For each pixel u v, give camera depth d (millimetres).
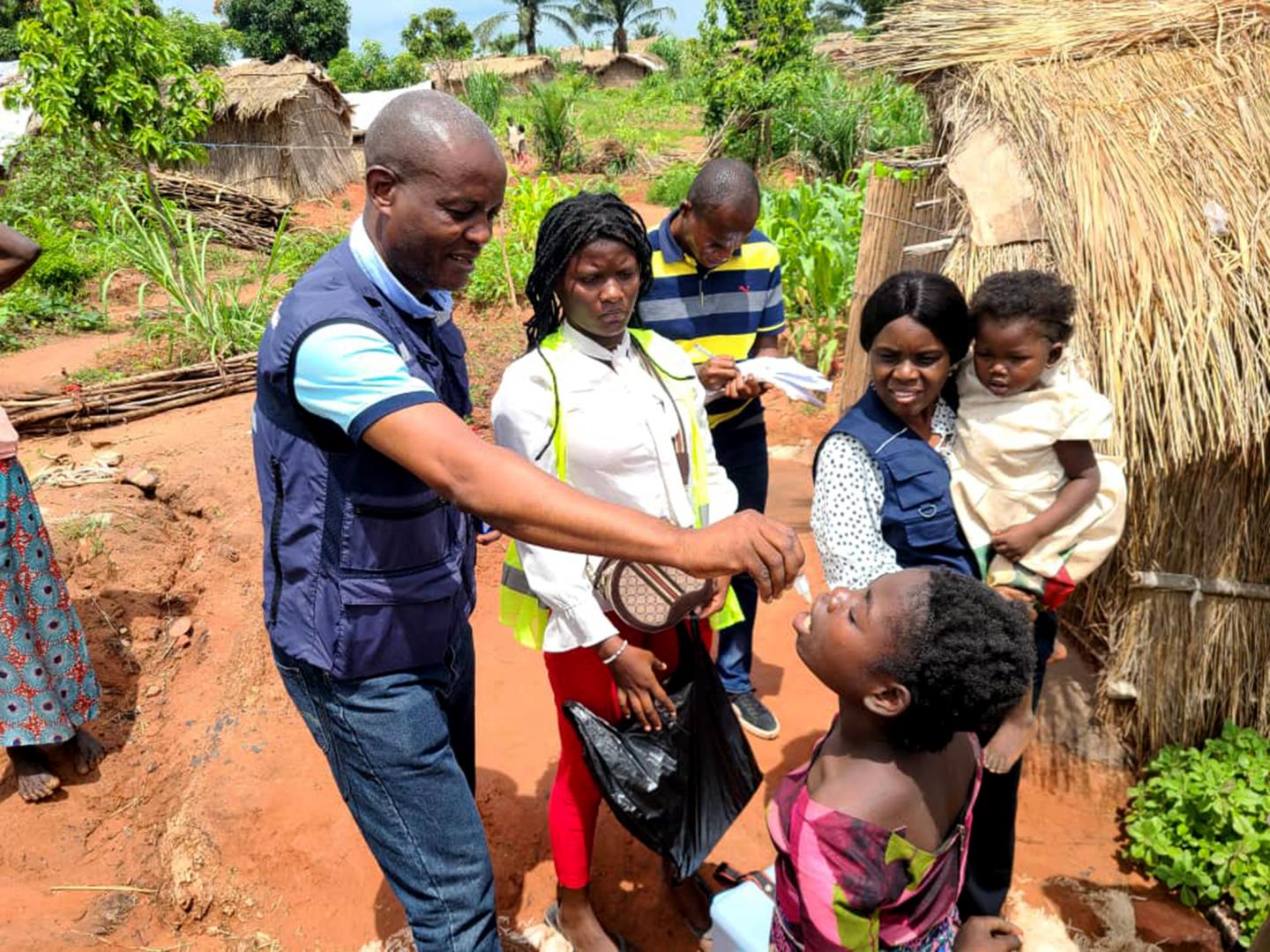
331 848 2734
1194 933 2502
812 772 1573
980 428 1939
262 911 2607
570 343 2049
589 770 2035
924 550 2002
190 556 4230
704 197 2674
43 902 2637
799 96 16344
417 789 1891
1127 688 2865
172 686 3525
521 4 46062
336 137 19547
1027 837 2809
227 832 2779
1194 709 2896
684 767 2115
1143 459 2381
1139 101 2762
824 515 2023
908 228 4758
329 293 1661
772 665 3631
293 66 18641
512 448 2041
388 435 1502
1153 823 2680
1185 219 2490
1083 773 3000
